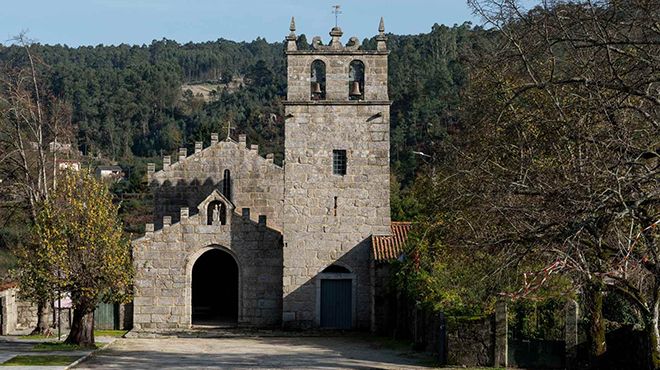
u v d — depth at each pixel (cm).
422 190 5031
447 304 4369
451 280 4622
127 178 14850
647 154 2528
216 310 7088
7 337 5634
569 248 2595
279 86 18950
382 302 5931
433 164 4888
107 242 4884
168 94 18725
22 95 5862
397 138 11775
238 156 6762
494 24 2888
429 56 14462
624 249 2625
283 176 6619
